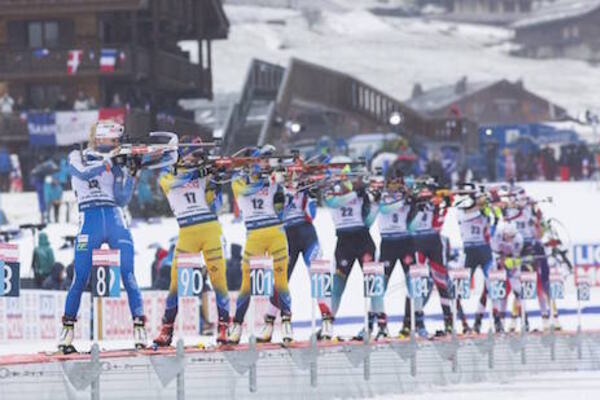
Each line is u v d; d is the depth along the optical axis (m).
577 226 117.75
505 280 70.94
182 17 172.50
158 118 150.50
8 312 71.75
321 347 51.75
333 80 173.50
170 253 82.62
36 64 157.25
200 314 81.31
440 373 59.44
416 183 64.69
